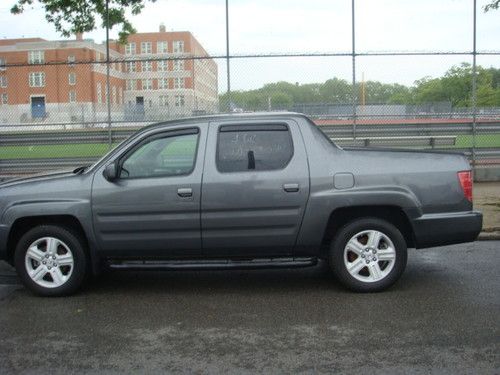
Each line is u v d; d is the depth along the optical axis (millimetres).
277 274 7074
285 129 6105
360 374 4145
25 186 6133
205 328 5199
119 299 6145
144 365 4383
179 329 5184
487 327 5070
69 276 6164
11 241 6266
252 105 12781
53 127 13680
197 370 4273
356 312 5543
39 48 23766
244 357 4504
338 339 4848
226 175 5949
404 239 6289
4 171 13195
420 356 4453
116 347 4766
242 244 6008
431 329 5043
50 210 5996
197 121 6160
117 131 13258
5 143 13289
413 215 5984
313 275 6980
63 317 5570
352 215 6234
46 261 6180
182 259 6172
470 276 6777
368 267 6109
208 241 6000
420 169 6031
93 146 13680
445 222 6020
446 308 5617
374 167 6000
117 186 5984
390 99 13109
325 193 5926
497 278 6672
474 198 11172
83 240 6258
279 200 5926
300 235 5980
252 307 5785
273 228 5977
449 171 6074
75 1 13016
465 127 13438
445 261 7539
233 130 6105
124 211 5977
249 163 6008
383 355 4488
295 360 4422
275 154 6035
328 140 6129
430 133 13492
